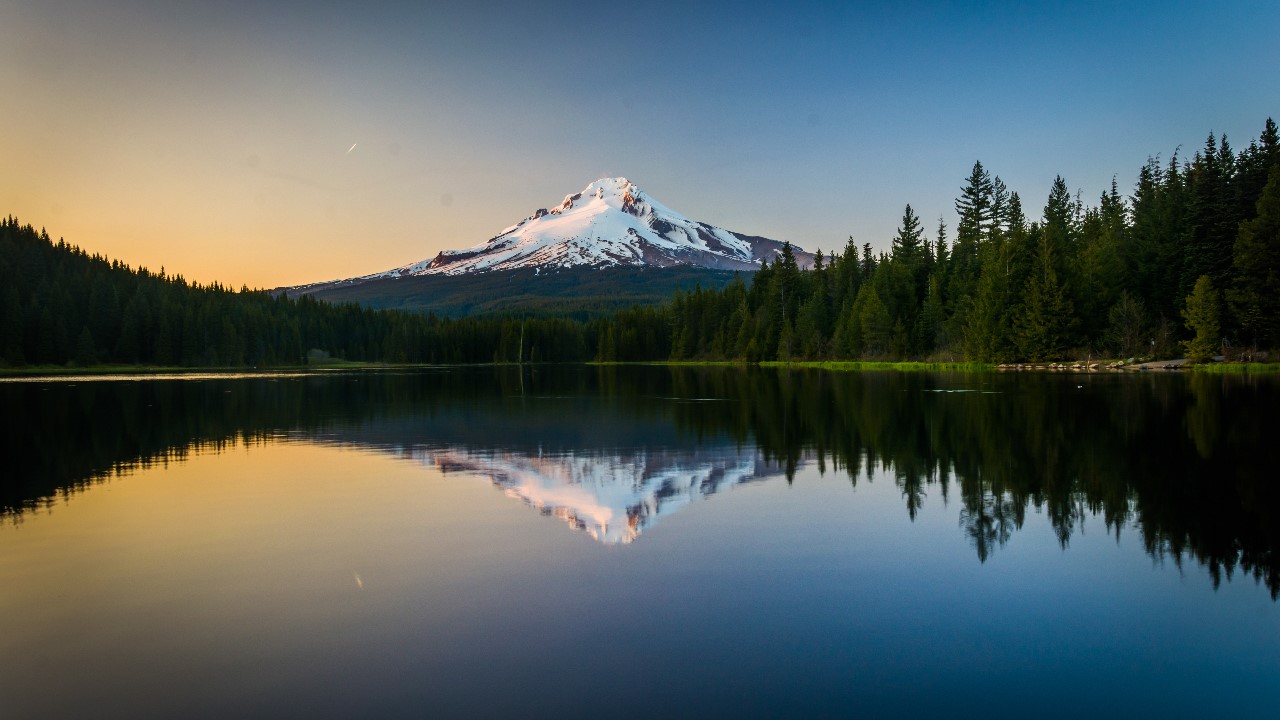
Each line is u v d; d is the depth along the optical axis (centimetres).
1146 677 828
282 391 5900
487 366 15500
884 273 10412
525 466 2181
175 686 814
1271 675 831
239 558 1270
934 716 745
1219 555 1234
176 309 12912
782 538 1368
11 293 10850
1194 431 2545
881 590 1091
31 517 1567
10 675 841
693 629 955
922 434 2673
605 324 17225
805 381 6378
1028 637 930
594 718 738
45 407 4284
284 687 809
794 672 837
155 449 2569
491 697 783
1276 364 5712
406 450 2520
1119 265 7812
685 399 4606
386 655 884
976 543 1318
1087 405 3438
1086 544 1303
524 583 1132
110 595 1095
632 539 1373
